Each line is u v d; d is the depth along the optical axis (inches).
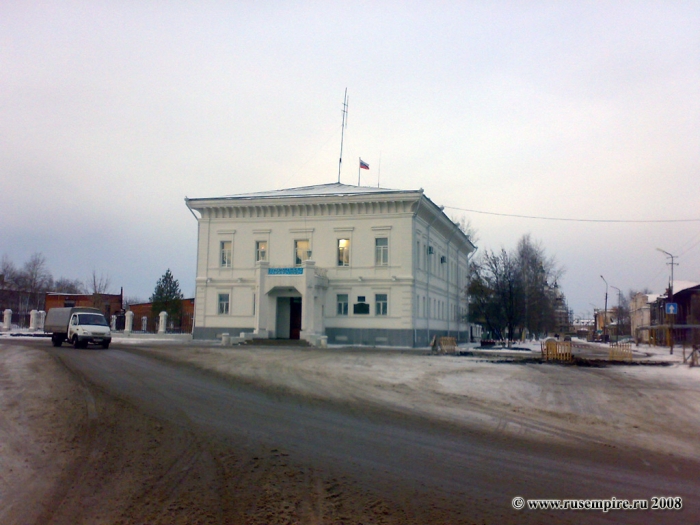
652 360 1396.4
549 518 255.9
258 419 468.8
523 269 2571.4
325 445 383.2
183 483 291.4
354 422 468.1
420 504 268.5
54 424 430.6
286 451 363.9
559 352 1300.4
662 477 327.9
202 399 562.9
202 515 248.2
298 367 904.9
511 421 498.6
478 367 992.2
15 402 520.7
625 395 677.9
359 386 694.5
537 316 2635.3
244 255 1908.2
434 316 2044.8
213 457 343.9
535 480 314.0
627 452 393.4
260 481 297.6
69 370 778.2
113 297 2864.2
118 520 241.0
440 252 2190.0
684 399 659.4
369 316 1771.7
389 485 296.7
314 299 1718.8
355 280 1790.1
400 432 433.4
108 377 714.2
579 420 515.5
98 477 299.7
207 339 1903.3
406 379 775.7
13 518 241.3
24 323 2763.3
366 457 353.4
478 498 280.1
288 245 1868.8
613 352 1443.2
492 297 2333.9
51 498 266.5
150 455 345.7
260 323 1738.4
